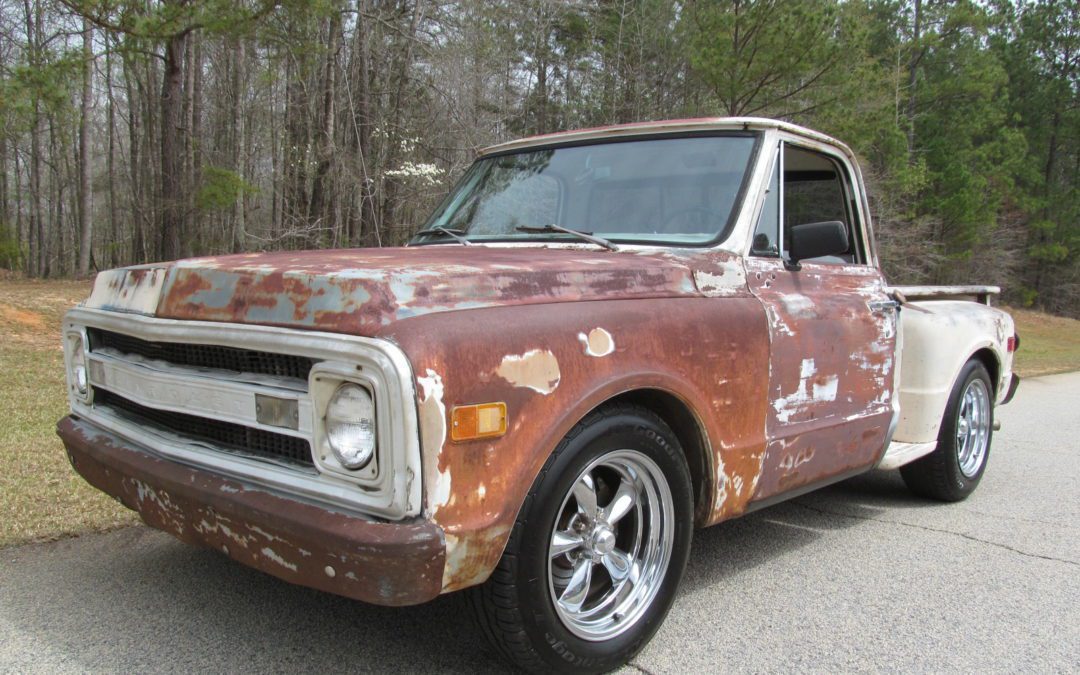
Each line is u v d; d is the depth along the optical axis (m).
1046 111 42.88
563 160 4.04
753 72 16.59
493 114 23.16
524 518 2.43
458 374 2.23
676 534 2.98
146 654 2.89
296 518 2.29
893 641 3.20
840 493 5.45
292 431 2.37
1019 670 2.98
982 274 39.25
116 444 2.99
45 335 11.66
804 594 3.66
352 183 20.88
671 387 2.86
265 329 2.40
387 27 20.97
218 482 2.53
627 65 28.12
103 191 46.94
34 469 4.90
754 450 3.30
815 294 3.74
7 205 43.97
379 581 2.15
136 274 3.02
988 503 5.26
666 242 3.45
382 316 2.22
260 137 29.02
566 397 2.50
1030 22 42.94
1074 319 44.16
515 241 3.76
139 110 38.12
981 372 5.32
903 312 4.80
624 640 2.83
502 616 2.46
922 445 4.74
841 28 17.22
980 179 34.16
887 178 25.77
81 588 3.44
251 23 13.60
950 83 33.38
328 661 2.87
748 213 3.45
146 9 13.36
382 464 2.16
